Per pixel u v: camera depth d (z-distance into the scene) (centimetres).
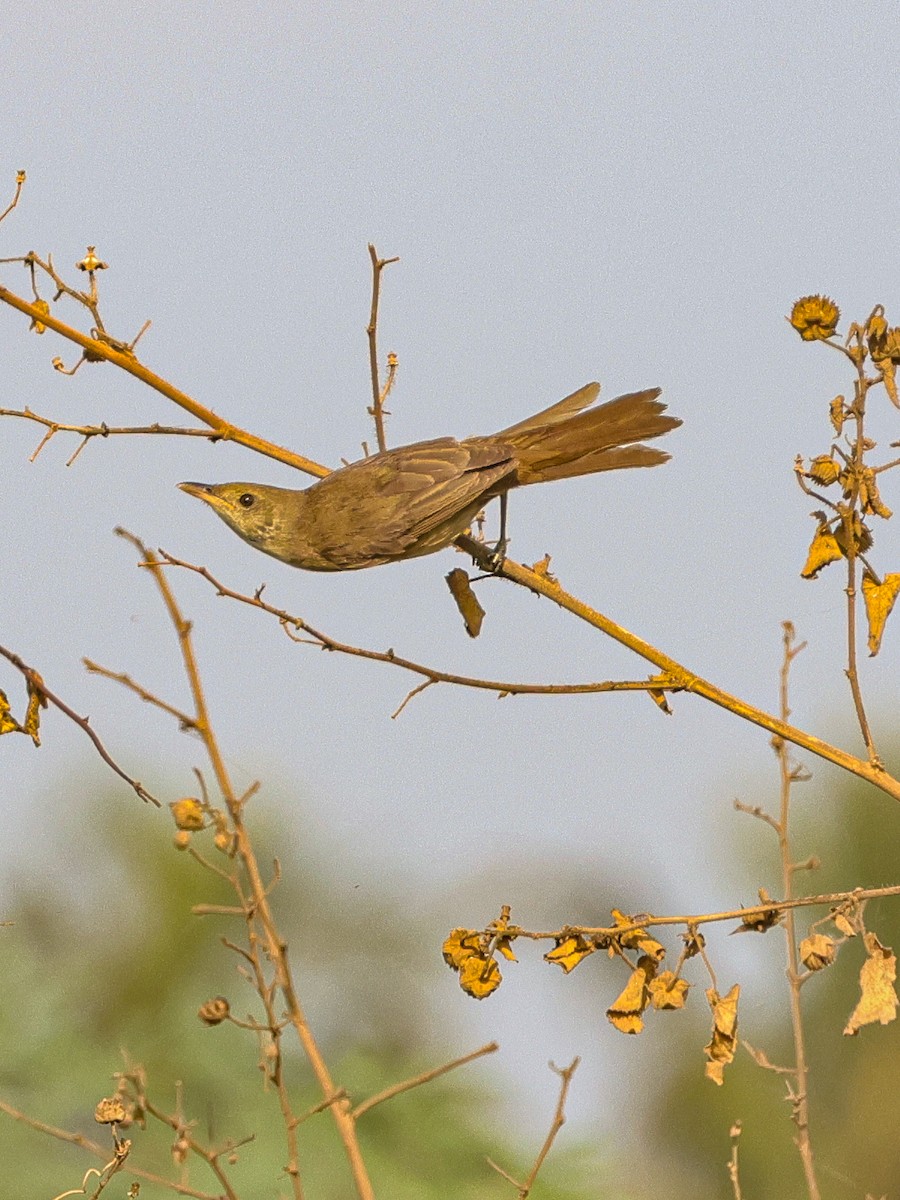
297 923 1456
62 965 1377
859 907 720
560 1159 1228
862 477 770
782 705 791
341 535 959
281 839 1493
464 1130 1202
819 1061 1598
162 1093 1172
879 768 777
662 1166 1543
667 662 795
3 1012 1218
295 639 735
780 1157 1574
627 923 735
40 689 685
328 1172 1127
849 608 774
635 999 727
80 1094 1151
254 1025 543
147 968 1428
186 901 1473
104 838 1496
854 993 1595
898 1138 1547
